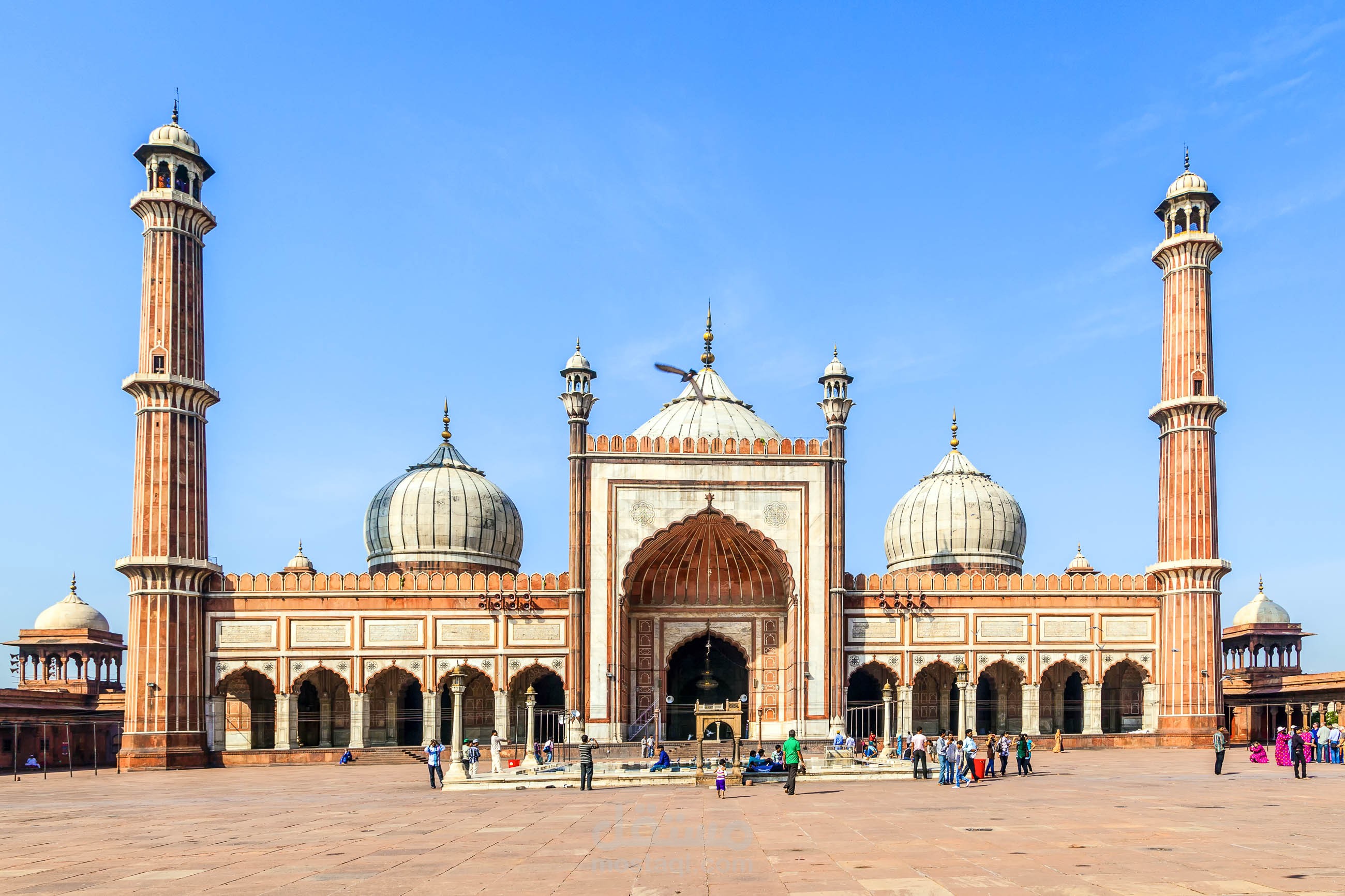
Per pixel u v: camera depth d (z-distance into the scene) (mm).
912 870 7016
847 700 25453
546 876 7074
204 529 23578
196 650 23172
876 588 25031
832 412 24938
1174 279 25703
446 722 26078
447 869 7449
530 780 16031
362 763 23391
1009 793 13391
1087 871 6852
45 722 24578
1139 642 25219
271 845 8992
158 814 12453
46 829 10859
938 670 25797
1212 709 24359
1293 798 12133
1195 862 7172
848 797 13328
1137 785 14258
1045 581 25312
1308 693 25984
